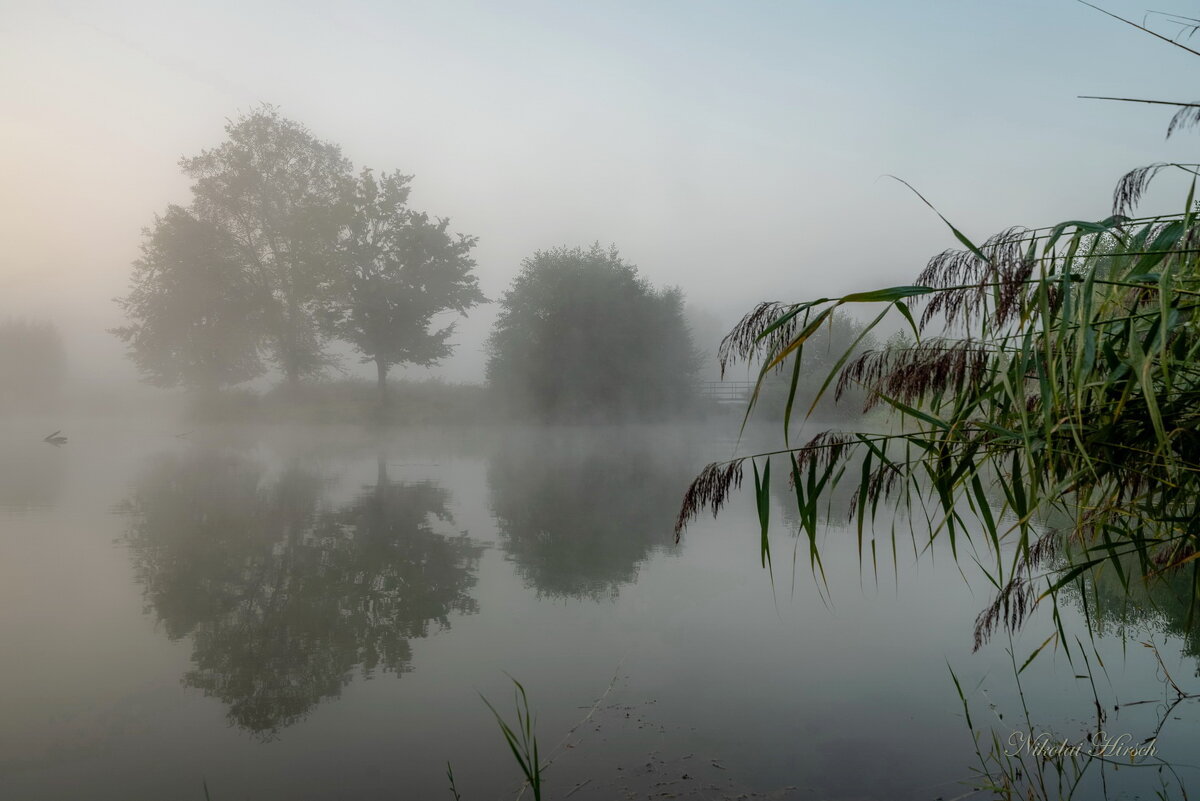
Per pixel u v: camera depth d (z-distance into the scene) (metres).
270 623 5.08
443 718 3.50
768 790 2.72
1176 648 4.03
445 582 6.23
